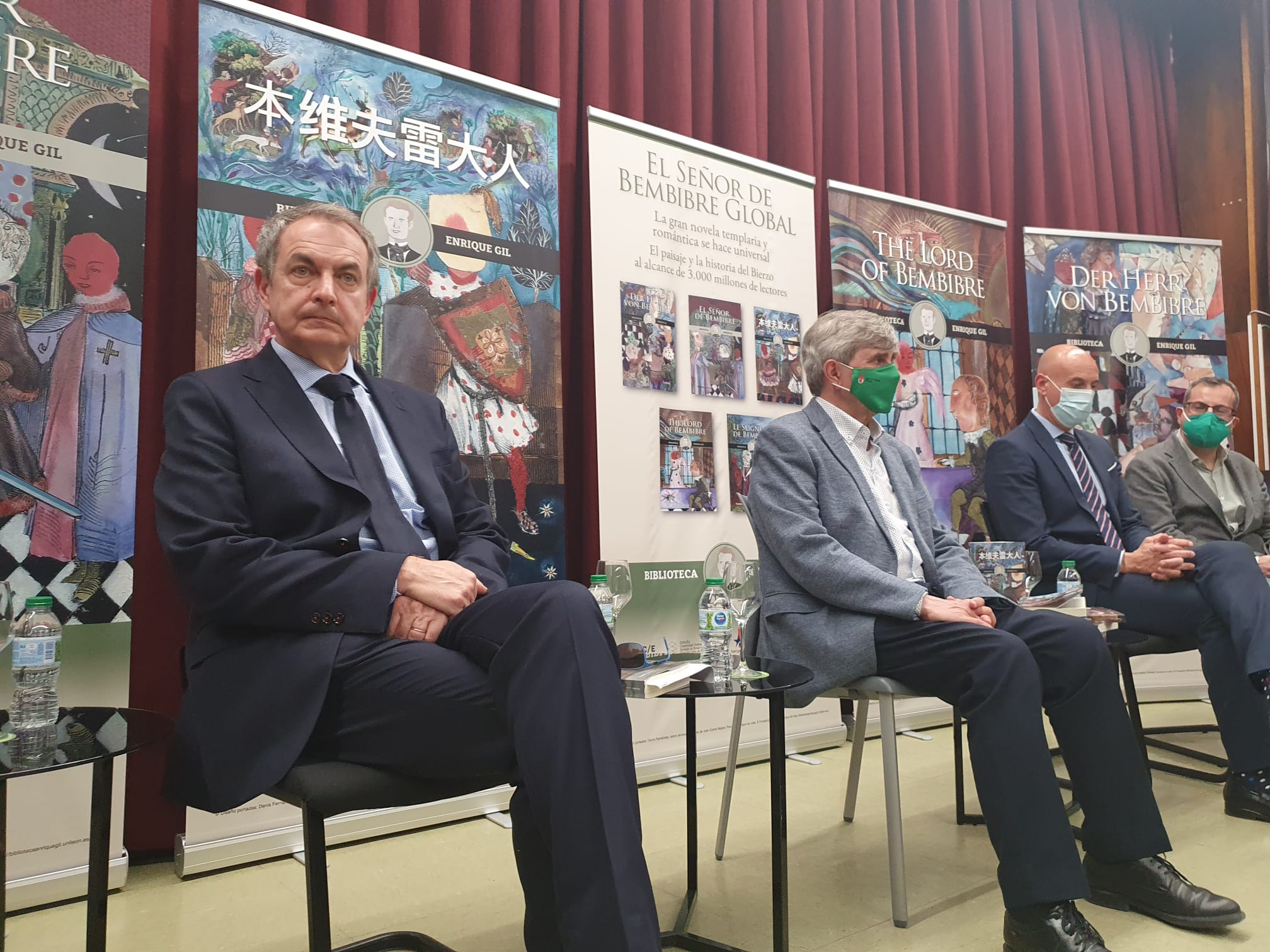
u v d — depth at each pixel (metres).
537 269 2.55
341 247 1.46
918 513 2.09
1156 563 2.33
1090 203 4.38
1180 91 4.88
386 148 2.32
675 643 2.69
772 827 1.40
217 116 2.09
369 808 1.09
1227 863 1.86
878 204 3.46
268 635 1.21
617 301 2.72
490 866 1.96
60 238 1.90
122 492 1.94
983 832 2.13
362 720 1.14
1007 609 1.81
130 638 1.95
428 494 1.48
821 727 3.03
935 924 1.59
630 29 3.09
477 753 1.11
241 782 1.11
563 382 2.84
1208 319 4.04
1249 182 4.63
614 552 2.62
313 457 1.33
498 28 2.79
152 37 2.24
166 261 2.24
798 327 3.11
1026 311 4.20
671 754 2.67
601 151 2.77
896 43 3.86
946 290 3.57
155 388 2.20
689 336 2.85
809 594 1.84
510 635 1.10
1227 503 3.06
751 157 3.09
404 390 1.65
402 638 1.21
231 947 1.55
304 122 2.20
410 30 2.56
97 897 1.07
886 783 1.64
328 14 2.49
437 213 2.39
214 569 1.17
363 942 1.48
